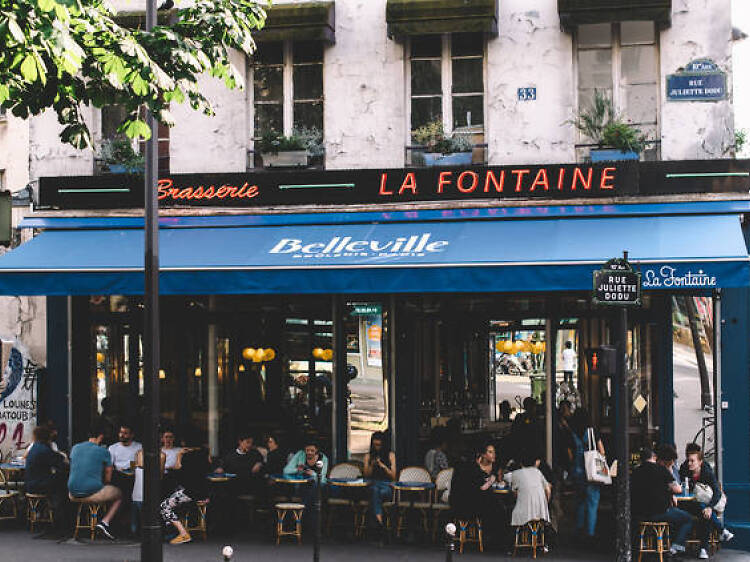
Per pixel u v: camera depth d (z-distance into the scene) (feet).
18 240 50.52
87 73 28.32
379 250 41.70
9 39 23.86
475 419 46.88
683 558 39.78
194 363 49.75
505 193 44.52
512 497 42.11
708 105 44.21
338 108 47.62
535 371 46.03
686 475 40.83
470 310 46.93
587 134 44.73
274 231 45.68
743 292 42.27
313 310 48.52
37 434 44.39
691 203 43.01
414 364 47.55
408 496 43.70
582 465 43.16
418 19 45.68
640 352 44.09
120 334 49.98
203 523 42.55
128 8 49.65
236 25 31.22
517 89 45.80
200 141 48.93
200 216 47.52
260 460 45.01
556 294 45.78
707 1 44.29
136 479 42.39
